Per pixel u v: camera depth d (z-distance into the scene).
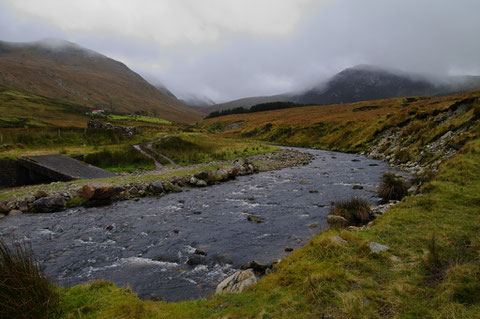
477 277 5.02
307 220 13.37
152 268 9.22
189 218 14.49
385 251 6.82
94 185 17.86
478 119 25.11
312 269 6.28
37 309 4.70
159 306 5.58
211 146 46.91
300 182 23.16
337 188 20.27
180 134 69.19
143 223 13.81
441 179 13.02
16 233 12.53
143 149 42.25
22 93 170.62
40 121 100.81
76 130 47.28
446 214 8.88
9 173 23.52
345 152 49.47
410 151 31.02
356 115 78.69
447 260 6.03
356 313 4.56
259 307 5.17
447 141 26.14
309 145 64.38
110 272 9.00
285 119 102.88
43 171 23.39
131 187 19.89
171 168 30.08
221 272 8.77
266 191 20.38
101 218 14.62
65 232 12.65
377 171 27.38
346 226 11.50
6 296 4.54
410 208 9.98
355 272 5.98
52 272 9.02
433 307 4.50
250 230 12.43
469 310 4.23
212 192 20.58
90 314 5.11
